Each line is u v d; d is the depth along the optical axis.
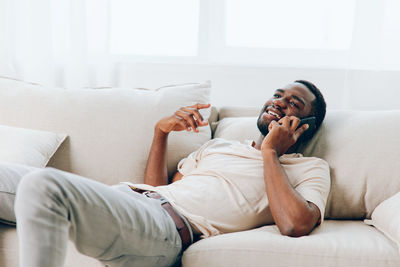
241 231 1.35
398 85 2.08
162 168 1.61
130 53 2.27
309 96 1.58
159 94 1.76
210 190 1.38
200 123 1.55
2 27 2.12
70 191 0.93
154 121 1.69
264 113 1.57
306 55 2.25
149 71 2.25
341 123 1.63
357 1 2.04
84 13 2.11
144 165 1.65
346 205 1.50
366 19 2.04
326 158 1.56
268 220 1.40
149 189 1.42
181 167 1.63
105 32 2.13
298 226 1.23
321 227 1.35
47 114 1.66
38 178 0.90
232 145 1.59
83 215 0.96
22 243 0.88
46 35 2.13
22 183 0.91
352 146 1.54
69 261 1.16
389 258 1.12
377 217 1.37
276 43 2.28
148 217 1.13
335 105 2.20
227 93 2.26
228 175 1.42
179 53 2.29
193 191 1.38
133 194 1.29
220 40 2.30
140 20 2.26
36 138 1.56
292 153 1.59
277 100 1.56
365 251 1.14
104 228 1.00
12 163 1.34
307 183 1.39
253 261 1.13
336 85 2.19
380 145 1.51
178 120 1.55
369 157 1.50
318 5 2.23
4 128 1.55
